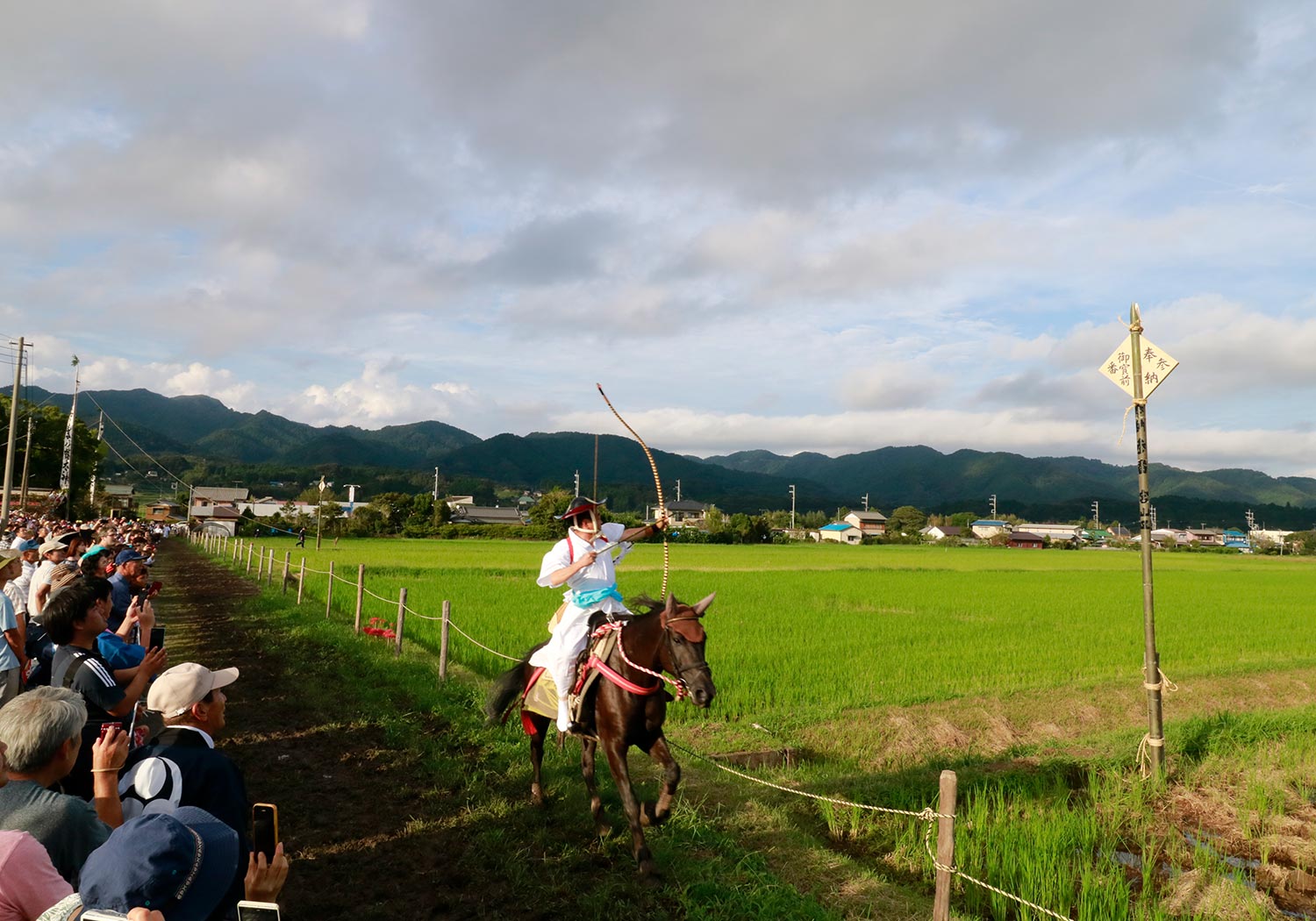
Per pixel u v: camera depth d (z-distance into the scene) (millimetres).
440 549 56719
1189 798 8641
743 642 17047
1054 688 13297
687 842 6762
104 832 3213
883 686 13000
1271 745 10641
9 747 3055
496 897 5902
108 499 94375
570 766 8609
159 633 7496
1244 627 21844
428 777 8383
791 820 7578
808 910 5656
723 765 8992
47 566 9656
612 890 5934
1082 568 57938
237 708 10883
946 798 5277
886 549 91375
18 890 2539
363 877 6184
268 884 3191
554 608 20938
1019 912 5793
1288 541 139625
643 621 6398
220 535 66000
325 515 84438
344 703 11141
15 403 35844
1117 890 6164
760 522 100062
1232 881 6543
